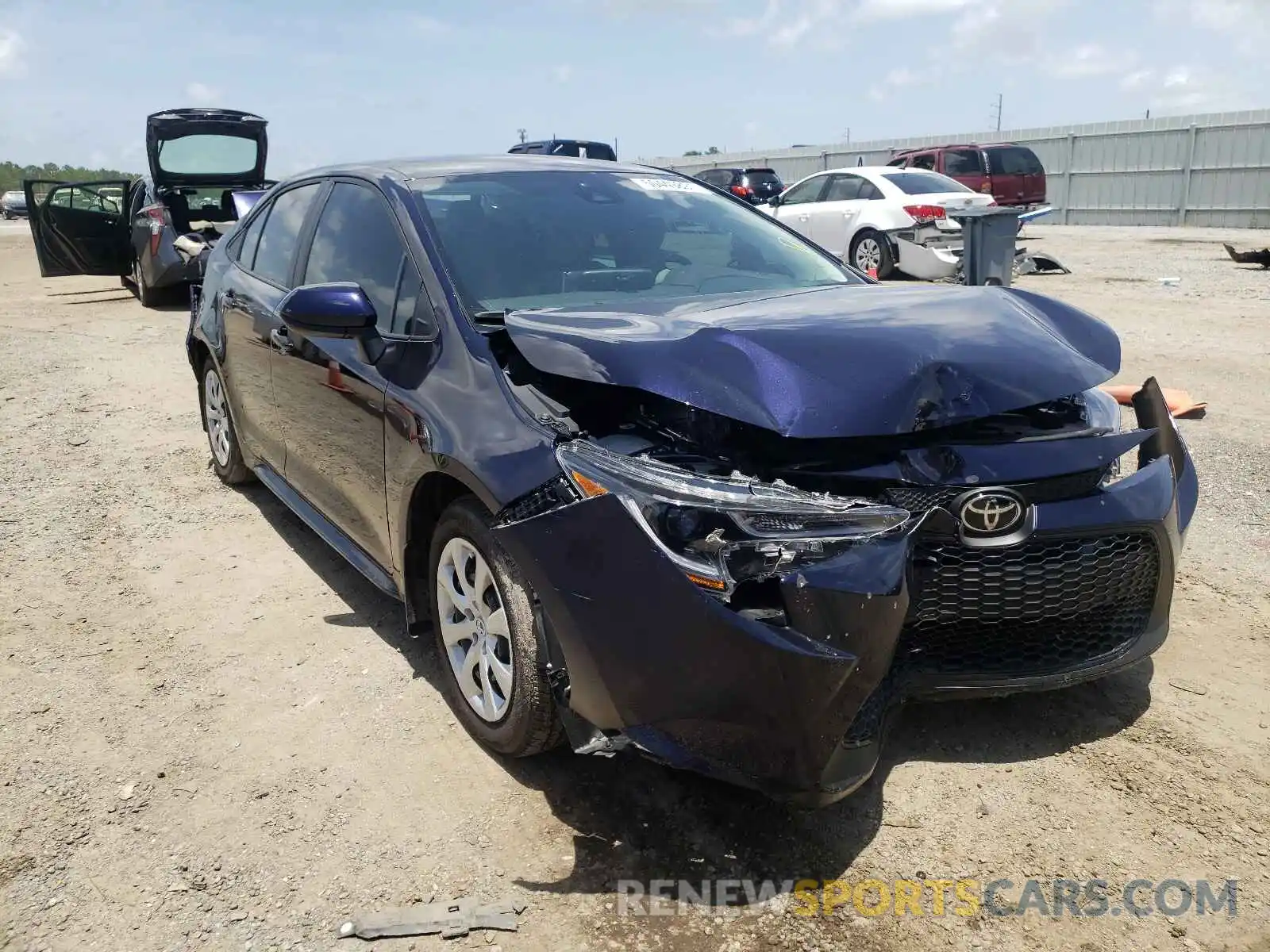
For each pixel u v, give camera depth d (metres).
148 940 2.23
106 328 10.53
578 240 3.51
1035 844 2.48
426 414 2.90
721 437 2.51
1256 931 2.20
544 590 2.34
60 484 5.39
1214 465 5.31
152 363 8.63
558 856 2.47
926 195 13.59
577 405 2.70
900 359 2.57
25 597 3.98
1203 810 2.59
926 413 2.49
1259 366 7.59
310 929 2.26
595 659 2.29
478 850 2.50
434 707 3.16
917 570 2.50
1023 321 2.95
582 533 2.28
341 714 3.13
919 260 13.30
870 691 2.26
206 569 4.27
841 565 2.22
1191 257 16.03
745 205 4.27
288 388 3.96
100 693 3.26
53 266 12.30
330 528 3.89
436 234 3.32
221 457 5.30
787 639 2.16
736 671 2.17
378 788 2.76
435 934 2.23
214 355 4.91
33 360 8.73
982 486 2.51
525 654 2.59
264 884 2.40
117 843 2.55
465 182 3.68
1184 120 24.70
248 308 4.38
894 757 2.83
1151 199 25.84
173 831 2.59
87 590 4.05
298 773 2.83
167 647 3.57
